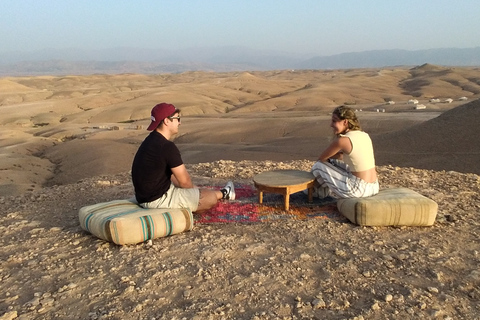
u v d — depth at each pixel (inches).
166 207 204.7
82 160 1614.2
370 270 161.9
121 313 136.3
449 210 234.1
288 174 245.0
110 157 1632.6
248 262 170.9
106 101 4375.0
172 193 206.4
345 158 217.3
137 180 199.2
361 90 4982.8
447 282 154.6
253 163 380.2
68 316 136.5
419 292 146.1
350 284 153.0
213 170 344.5
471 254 177.3
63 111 3954.2
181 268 165.6
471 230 203.8
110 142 1930.4
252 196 258.2
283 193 224.1
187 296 146.0
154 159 195.5
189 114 3708.2
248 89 5541.3
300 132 2021.4
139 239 187.0
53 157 1760.6
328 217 219.6
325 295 145.9
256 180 233.5
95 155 1659.7
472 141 1099.9
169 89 5049.2
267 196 256.2
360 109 2992.1
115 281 157.5
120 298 145.8
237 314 135.1
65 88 6181.1
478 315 134.0
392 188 234.2
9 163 1507.1
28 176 1354.6
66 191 300.2
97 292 150.3
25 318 135.5
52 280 160.7
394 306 138.3
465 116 1245.7
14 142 2134.6
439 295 144.9
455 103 2938.0
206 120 2746.1
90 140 2012.8
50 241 199.2
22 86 5753.0
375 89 5078.7
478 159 991.6
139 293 148.6
